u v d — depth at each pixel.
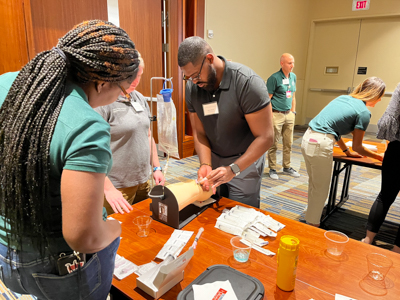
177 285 0.98
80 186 0.60
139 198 2.06
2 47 2.38
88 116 0.63
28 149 0.62
